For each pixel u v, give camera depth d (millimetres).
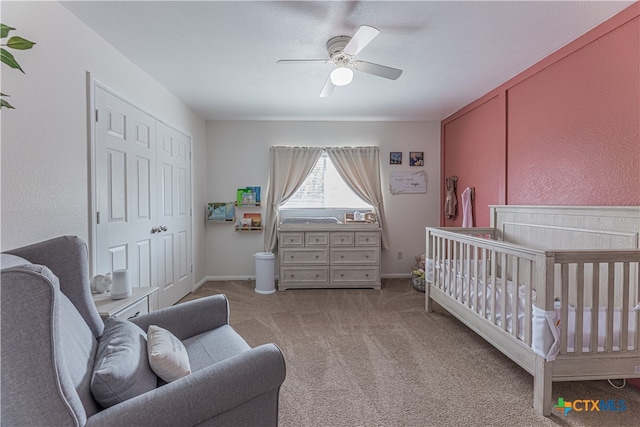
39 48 1659
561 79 2365
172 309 1624
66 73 1845
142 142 2709
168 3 1800
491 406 1658
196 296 3672
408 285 4152
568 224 2262
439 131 4488
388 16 1938
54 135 1756
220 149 4387
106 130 2213
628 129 1884
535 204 2648
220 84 3059
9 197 1499
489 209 3340
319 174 4520
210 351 1424
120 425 813
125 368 966
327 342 2439
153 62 2557
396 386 1840
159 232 3021
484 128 3432
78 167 1941
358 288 4008
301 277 3969
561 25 2039
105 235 2197
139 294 1861
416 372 1994
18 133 1543
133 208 2564
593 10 1884
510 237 2906
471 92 3316
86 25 2006
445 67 2688
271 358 1049
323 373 1985
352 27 2061
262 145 4414
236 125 4395
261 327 2746
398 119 4402
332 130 4453
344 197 4531
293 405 1668
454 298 2594
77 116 1934
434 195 4516
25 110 1579
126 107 2465
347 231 3992
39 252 1251
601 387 1823
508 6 1844
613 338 1658
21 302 731
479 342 2432
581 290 1607
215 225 4410
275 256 4418
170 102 3273
